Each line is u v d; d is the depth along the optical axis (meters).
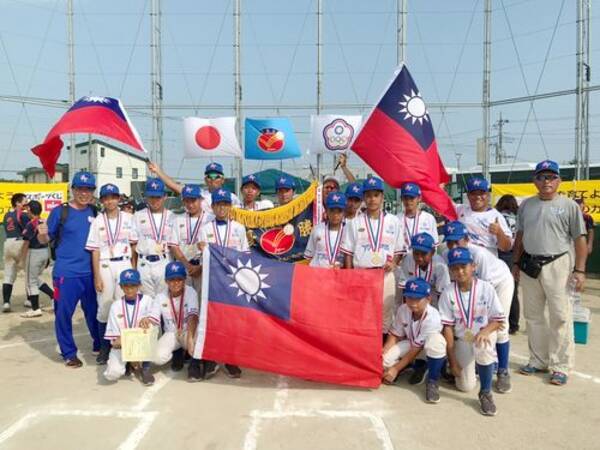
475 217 5.93
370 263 5.74
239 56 18.02
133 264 6.30
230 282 5.41
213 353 5.32
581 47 15.98
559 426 4.39
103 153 31.19
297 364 5.24
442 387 5.31
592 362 6.17
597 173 19.70
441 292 5.48
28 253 8.83
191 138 14.37
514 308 7.70
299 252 7.21
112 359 5.39
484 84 17.91
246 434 4.20
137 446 4.00
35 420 4.47
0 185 14.58
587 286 12.21
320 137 13.08
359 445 4.02
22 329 7.96
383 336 5.86
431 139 6.59
